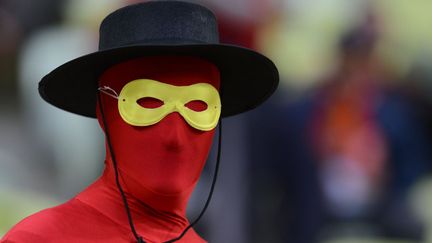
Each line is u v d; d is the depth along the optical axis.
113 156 8.26
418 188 20.12
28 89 18.31
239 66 8.74
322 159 17.92
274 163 16.95
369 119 19.17
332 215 18.36
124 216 8.18
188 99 8.16
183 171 8.20
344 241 18.20
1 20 19.00
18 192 17.47
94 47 17.78
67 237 7.96
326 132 18.16
